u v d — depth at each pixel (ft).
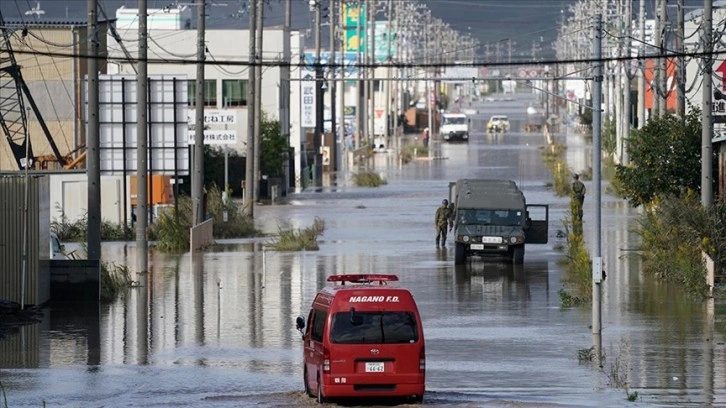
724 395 200.44
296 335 268.62
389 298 188.85
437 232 441.68
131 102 435.12
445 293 331.57
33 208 305.32
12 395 203.72
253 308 306.55
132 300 321.93
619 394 201.67
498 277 362.74
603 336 263.49
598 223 251.39
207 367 233.14
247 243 465.06
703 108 354.13
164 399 198.29
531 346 254.47
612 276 358.23
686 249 343.05
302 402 192.03
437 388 209.97
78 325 283.59
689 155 415.03
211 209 493.36
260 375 224.33
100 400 198.18
